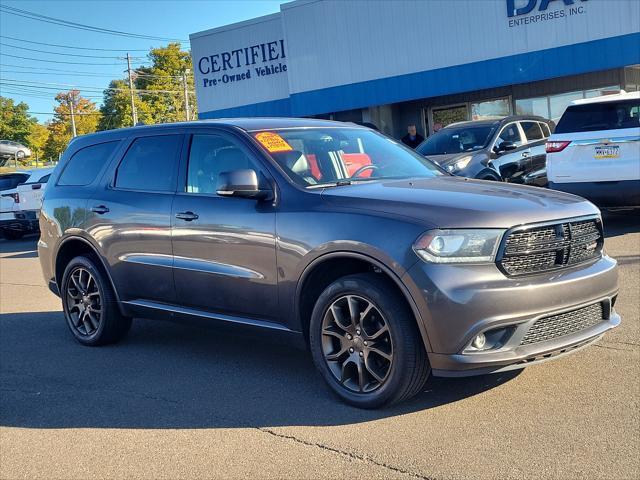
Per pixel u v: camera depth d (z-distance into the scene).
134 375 5.18
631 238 9.29
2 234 20.97
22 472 3.64
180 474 3.47
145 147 5.65
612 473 3.13
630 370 4.45
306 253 4.20
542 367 4.62
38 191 18.77
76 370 5.41
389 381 3.89
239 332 4.84
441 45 17.67
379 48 18.62
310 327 4.27
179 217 5.04
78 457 3.78
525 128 11.84
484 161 10.63
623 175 9.45
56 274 6.33
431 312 3.65
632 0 14.98
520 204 3.95
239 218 4.63
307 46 19.81
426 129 20.84
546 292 3.73
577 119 9.88
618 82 17.36
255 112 22.05
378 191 4.27
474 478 3.17
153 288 5.33
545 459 3.31
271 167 4.62
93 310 6.04
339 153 5.01
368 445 3.62
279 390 4.59
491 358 3.64
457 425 3.78
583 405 3.93
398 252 3.76
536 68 16.44
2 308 8.45
